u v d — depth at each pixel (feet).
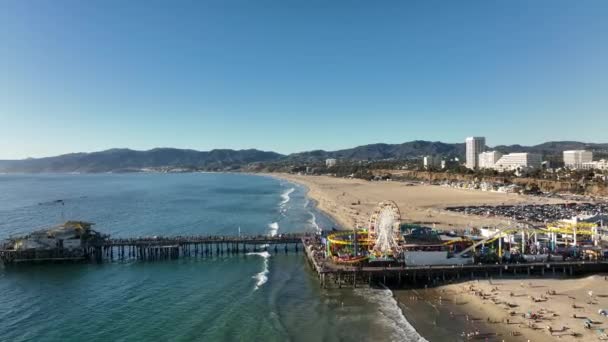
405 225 313.53
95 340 174.91
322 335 176.35
